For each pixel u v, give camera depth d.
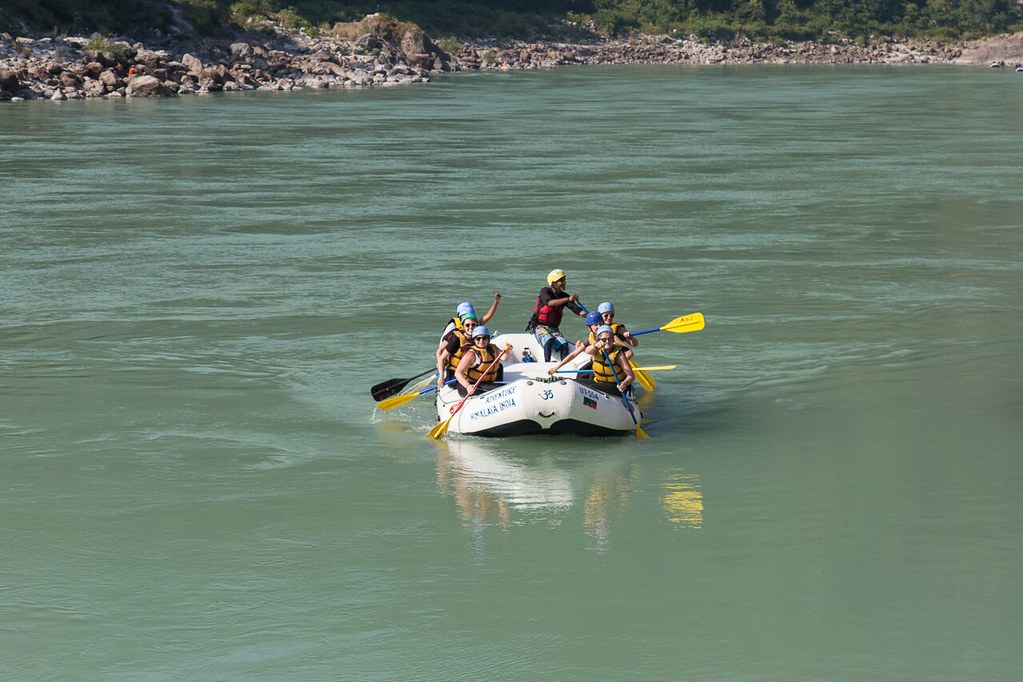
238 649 8.95
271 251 23.56
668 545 10.69
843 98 73.50
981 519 11.25
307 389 15.26
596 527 11.08
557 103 65.81
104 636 9.12
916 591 9.83
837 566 10.27
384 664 8.75
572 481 12.23
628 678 8.58
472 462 12.79
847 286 20.81
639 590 9.84
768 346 17.16
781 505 11.59
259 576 10.10
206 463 12.71
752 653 8.89
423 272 21.72
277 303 19.41
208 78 72.31
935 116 59.16
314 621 9.35
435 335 17.62
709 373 15.93
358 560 10.41
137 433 13.60
